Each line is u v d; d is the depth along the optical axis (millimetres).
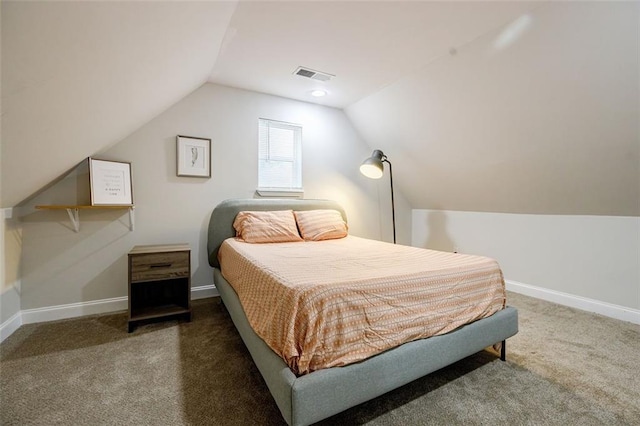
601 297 2598
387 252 2207
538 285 3061
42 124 1331
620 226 2490
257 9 1789
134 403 1389
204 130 2936
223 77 2826
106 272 2547
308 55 2371
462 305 1580
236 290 2008
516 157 2672
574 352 1907
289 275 1447
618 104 1856
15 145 1344
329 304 1201
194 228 2914
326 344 1162
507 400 1443
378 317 1293
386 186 4141
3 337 2004
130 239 2635
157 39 1424
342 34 2062
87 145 2070
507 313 1765
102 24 1005
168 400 1415
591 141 2146
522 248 3201
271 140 3344
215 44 2105
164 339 2061
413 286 1434
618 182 2260
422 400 1444
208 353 1872
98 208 2412
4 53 809
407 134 3367
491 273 1770
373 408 1385
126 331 2176
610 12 1548
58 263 2381
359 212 3939
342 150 3781
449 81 2514
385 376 1249
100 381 1560
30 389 1481
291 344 1117
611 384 1568
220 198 3027
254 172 3203
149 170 2703
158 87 2074
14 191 1860
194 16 1487
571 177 2484
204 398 1436
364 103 3422
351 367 1172
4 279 2037
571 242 2797
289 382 1065
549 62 1920
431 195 3980
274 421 1288
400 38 2100
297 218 3105
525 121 2354
